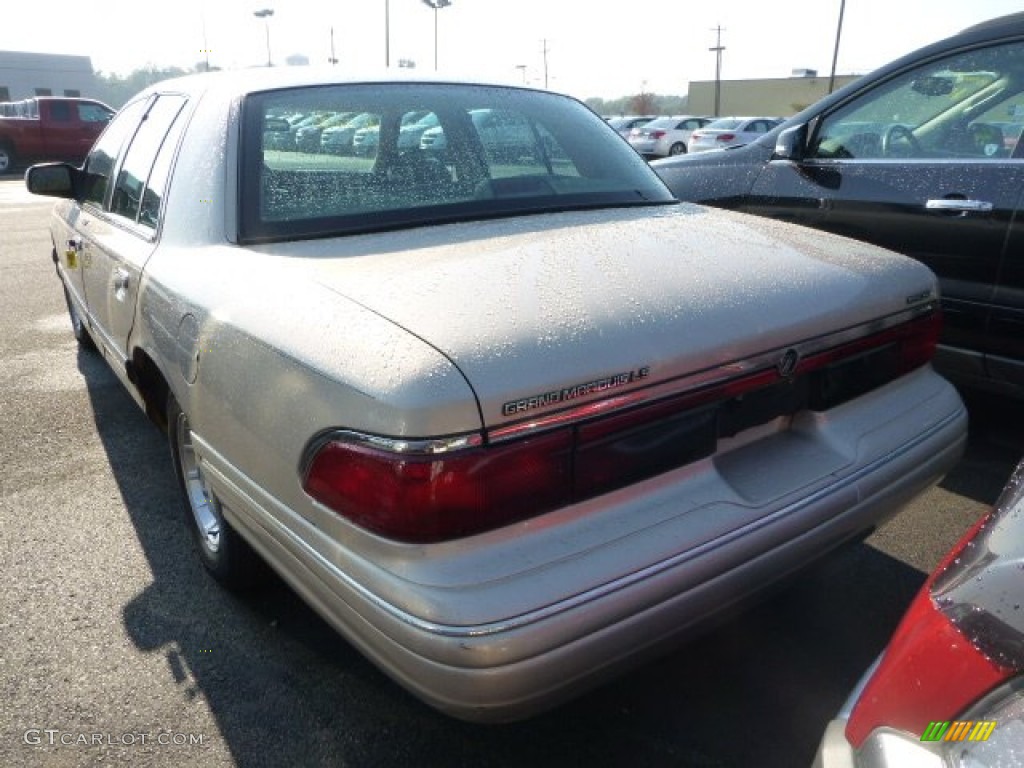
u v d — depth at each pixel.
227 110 2.55
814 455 2.03
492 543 1.56
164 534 3.16
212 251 2.29
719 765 2.03
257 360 1.84
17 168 20.92
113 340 3.20
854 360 2.13
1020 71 3.31
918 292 2.29
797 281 2.03
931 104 3.57
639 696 2.27
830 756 1.28
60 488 3.54
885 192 3.58
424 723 2.19
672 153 27.91
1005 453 3.63
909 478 2.16
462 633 1.47
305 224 2.29
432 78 2.89
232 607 2.69
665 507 1.74
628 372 1.64
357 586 1.60
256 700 2.28
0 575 2.88
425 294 1.75
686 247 2.16
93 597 2.76
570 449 1.60
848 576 2.79
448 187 2.53
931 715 1.13
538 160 2.78
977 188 3.28
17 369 5.16
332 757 2.08
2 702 2.27
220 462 2.07
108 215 3.36
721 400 1.83
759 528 1.80
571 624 1.53
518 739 2.12
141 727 2.18
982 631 1.13
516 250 2.07
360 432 1.56
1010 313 3.22
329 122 2.51
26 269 8.38
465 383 1.50
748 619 2.58
